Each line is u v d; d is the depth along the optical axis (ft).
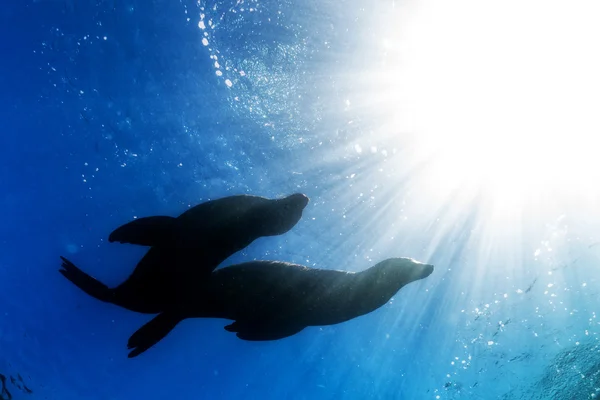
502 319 34.86
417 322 34.60
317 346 33.35
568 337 34.88
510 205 32.86
